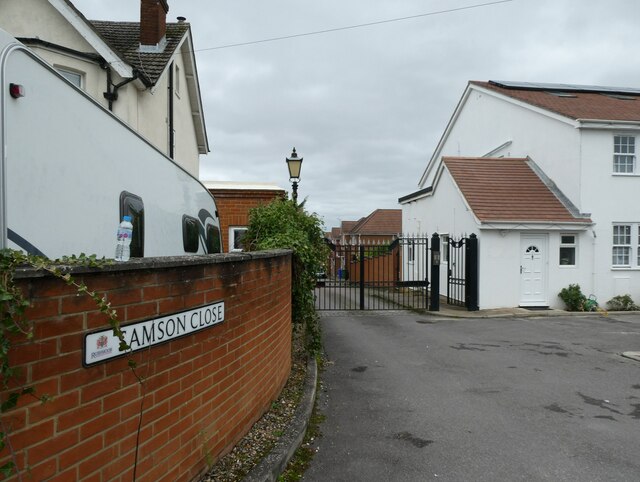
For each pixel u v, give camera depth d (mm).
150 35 12344
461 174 17672
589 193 16141
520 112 19625
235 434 4078
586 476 4121
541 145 18203
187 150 16406
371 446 4723
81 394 2281
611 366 8133
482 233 15289
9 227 2309
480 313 14570
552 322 13273
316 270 8352
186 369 3201
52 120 2734
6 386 1896
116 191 3607
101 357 2398
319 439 4875
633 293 16297
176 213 5305
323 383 6996
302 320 7750
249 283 4422
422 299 18797
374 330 11797
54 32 9719
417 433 5074
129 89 10297
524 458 4473
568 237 16062
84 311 2293
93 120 3271
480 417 5582
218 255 3715
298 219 8594
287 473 4039
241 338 4211
